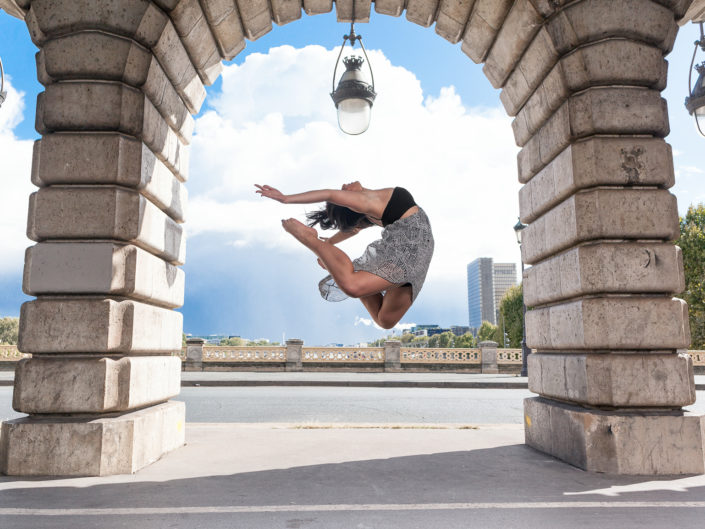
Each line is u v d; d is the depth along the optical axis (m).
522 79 5.42
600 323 4.30
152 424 4.45
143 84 4.42
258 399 12.49
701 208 33.12
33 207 4.24
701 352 26.27
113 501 3.22
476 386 17.25
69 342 4.07
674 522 2.83
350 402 11.98
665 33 4.55
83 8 4.22
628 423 4.12
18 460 3.91
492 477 3.94
